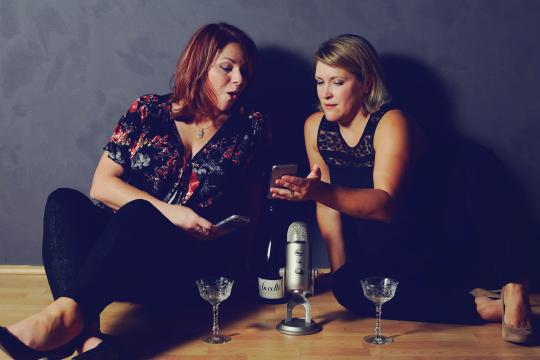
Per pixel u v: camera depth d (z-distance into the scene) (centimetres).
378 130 211
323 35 241
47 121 250
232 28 204
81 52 245
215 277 189
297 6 240
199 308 222
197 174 203
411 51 241
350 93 210
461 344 187
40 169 253
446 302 200
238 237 225
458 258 208
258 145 211
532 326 190
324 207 233
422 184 234
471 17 239
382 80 213
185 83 200
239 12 241
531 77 241
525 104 242
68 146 251
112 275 164
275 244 232
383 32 240
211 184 202
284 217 240
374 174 208
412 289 201
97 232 189
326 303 227
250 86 212
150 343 189
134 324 206
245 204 223
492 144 245
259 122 210
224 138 205
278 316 213
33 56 246
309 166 247
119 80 246
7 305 220
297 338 192
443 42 240
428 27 239
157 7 242
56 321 156
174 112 202
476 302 201
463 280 203
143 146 202
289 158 248
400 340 191
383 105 214
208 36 200
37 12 243
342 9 240
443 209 231
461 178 230
